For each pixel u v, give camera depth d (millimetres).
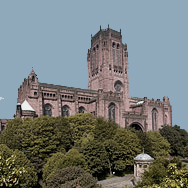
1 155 22938
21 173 23016
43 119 79500
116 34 157500
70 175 48375
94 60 160375
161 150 95375
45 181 61375
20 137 72000
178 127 129375
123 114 124625
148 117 138875
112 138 84062
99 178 74250
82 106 128000
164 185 22562
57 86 124500
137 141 83812
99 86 149750
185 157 114375
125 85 153750
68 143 79750
